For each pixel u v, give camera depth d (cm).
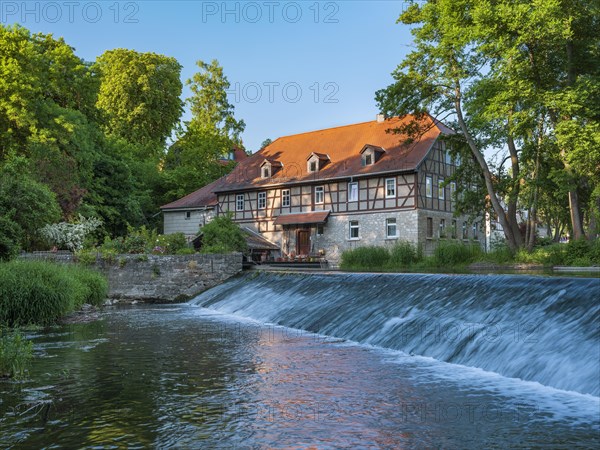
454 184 4097
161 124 5309
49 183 2941
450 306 1028
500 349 783
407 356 882
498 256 2356
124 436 513
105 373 784
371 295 1275
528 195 2884
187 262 2364
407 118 4144
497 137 2666
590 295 792
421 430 520
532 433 505
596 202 2447
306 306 1404
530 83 2183
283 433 518
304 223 4175
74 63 3844
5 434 522
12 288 1335
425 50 2619
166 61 5300
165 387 698
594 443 476
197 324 1373
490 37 2227
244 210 4584
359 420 553
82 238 2562
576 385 630
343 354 909
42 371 800
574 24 2288
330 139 4503
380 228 3869
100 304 1917
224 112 6366
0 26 3219
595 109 2117
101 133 4134
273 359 877
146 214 5038
